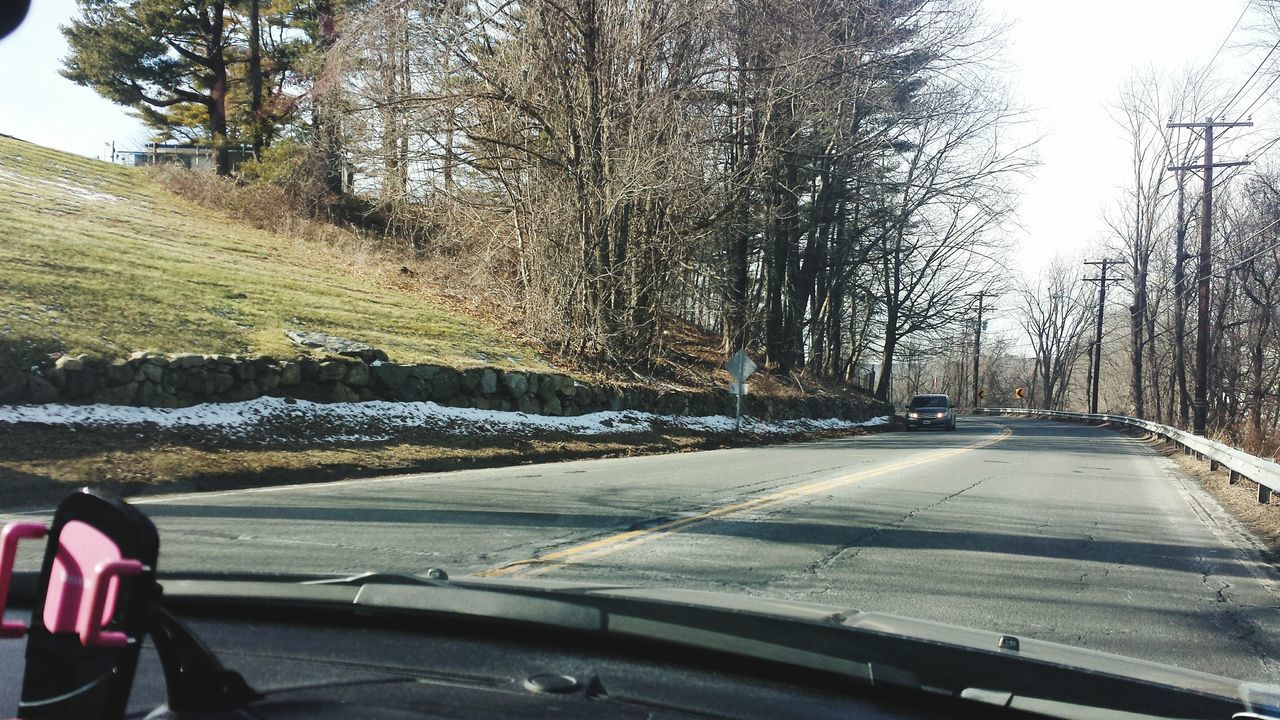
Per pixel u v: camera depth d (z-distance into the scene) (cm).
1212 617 593
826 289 4216
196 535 729
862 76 3020
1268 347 4106
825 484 1258
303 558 638
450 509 921
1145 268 4547
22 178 2738
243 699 168
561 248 2459
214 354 1511
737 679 246
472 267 2916
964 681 241
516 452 1634
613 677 235
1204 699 236
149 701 170
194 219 2928
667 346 3094
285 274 2456
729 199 2658
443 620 276
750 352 3662
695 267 2981
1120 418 4369
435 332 2241
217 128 3841
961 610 572
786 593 594
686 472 1399
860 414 4041
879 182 3444
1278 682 458
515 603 276
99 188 2973
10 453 1055
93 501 123
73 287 1673
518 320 2653
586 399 2155
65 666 122
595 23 2272
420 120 2234
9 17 296
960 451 2130
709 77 2580
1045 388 8100
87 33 3722
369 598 279
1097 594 643
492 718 179
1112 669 260
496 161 2481
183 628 158
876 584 634
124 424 1246
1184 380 3600
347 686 201
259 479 1166
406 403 1717
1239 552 856
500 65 2259
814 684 248
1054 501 1173
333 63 2258
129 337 1493
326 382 1603
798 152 2752
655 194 2388
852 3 2702
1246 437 2402
